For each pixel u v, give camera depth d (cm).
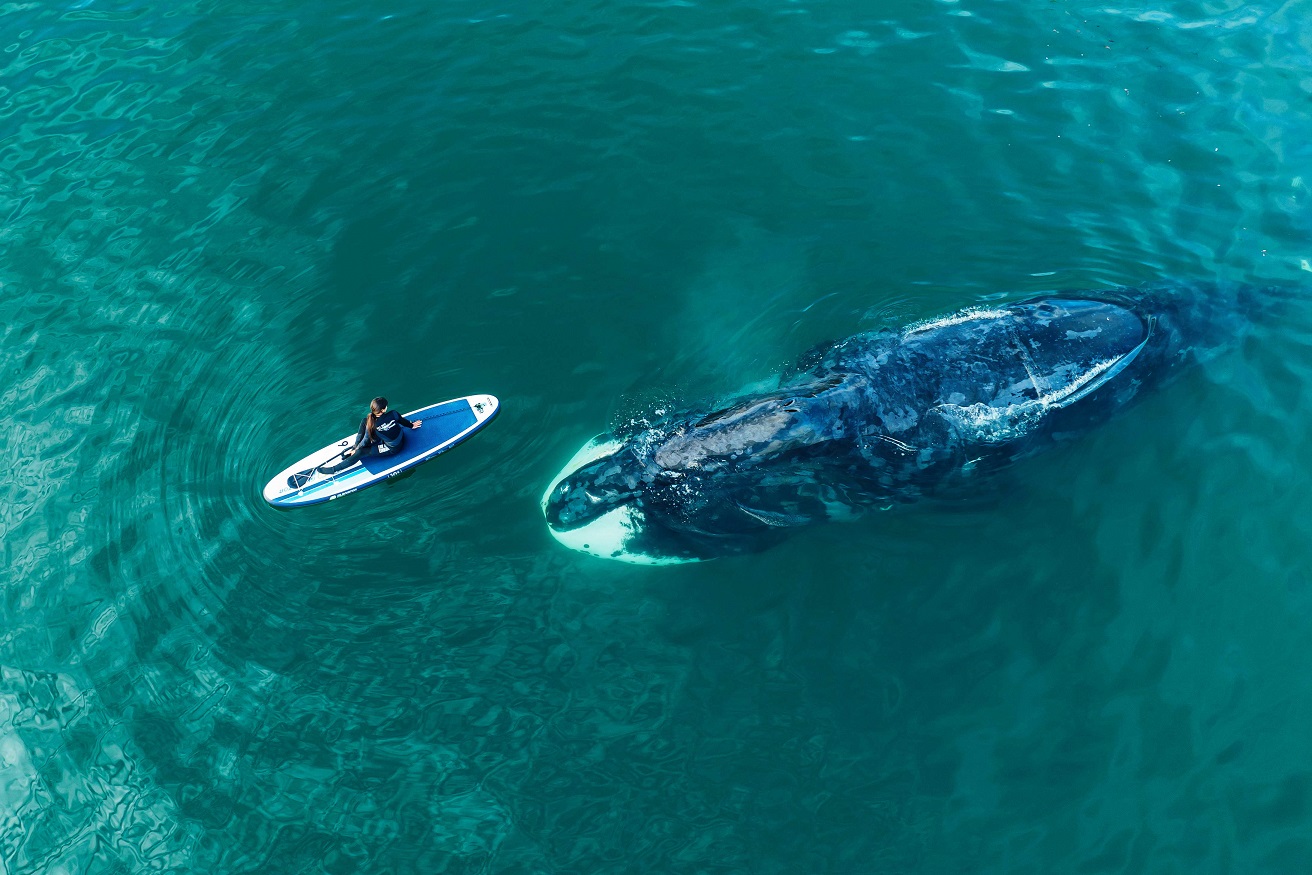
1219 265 1722
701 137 2019
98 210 1984
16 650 1388
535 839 1173
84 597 1441
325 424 1634
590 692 1298
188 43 2345
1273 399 1519
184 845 1195
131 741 1288
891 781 1203
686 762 1230
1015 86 2066
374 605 1404
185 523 1517
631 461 1511
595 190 1938
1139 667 1276
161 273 1859
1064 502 1450
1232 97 2000
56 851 1204
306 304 1784
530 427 1608
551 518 1484
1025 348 1520
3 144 2133
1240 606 1318
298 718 1294
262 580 1444
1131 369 1533
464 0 2362
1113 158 1920
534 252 1842
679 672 1315
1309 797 1145
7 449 1619
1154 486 1448
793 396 1487
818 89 2094
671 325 1717
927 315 1673
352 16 2359
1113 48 2120
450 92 2145
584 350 1695
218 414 1653
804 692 1287
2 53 2366
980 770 1205
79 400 1678
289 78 2219
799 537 1442
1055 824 1155
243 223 1933
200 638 1383
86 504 1545
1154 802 1161
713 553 1434
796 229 1855
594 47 2217
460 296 1781
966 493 1472
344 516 1520
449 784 1223
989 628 1331
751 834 1168
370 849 1177
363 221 1917
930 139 1986
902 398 1489
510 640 1355
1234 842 1120
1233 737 1203
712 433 1486
